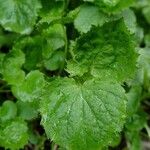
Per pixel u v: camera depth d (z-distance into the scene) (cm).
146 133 23
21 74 19
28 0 20
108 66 18
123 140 22
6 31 22
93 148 16
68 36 21
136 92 20
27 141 19
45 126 16
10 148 18
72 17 19
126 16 21
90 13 20
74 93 17
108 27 17
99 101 17
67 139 16
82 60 18
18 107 19
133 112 20
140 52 21
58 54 20
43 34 20
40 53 20
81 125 16
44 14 20
